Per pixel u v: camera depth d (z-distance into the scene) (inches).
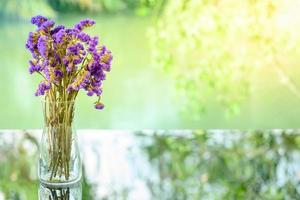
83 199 63.2
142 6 146.9
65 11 147.5
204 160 78.5
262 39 147.6
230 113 153.1
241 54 149.0
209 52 149.3
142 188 67.7
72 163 64.0
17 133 89.1
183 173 73.5
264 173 73.6
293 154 80.4
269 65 149.3
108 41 148.5
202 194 66.3
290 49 147.6
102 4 146.9
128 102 151.5
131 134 90.3
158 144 85.3
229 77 150.7
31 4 147.8
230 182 70.0
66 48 59.6
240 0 146.0
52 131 63.1
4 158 78.3
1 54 150.0
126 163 76.7
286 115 151.6
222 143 85.7
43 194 63.0
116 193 65.6
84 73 59.2
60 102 62.2
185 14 147.7
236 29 147.5
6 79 151.4
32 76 151.4
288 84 150.1
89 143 85.2
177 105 152.4
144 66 150.3
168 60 150.0
